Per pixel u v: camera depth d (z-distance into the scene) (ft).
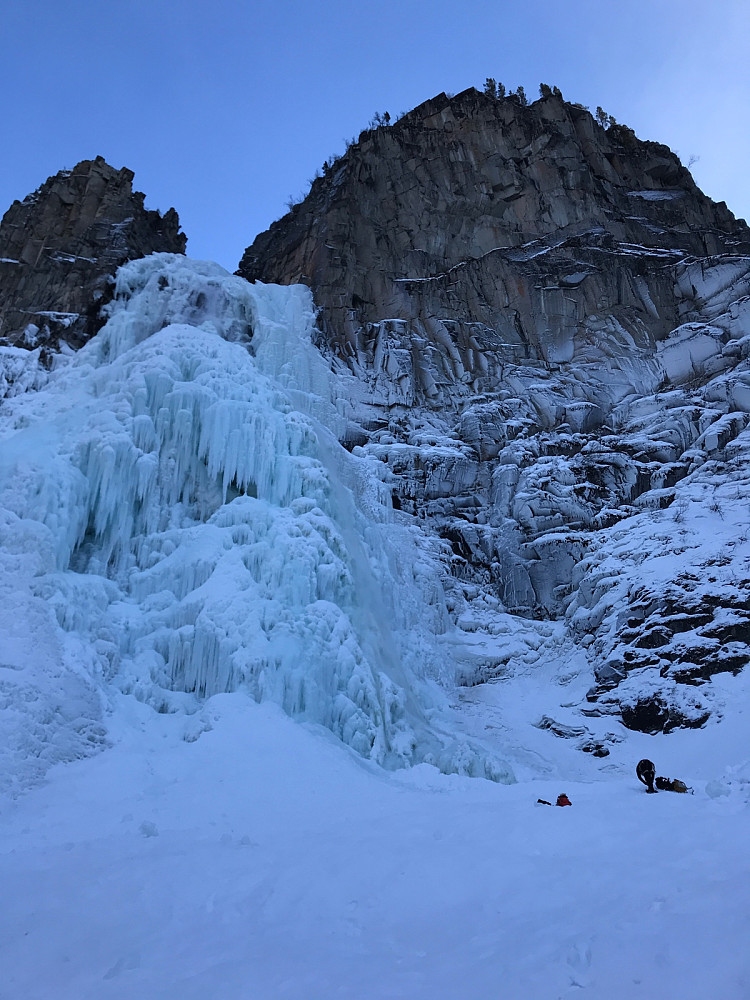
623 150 165.99
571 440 115.75
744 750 62.18
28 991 17.29
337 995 15.19
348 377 121.49
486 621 96.53
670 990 13.42
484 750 64.64
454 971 15.76
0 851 32.40
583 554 98.99
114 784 43.19
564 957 15.42
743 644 74.69
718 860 20.25
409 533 100.48
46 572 56.18
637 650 79.25
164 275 97.60
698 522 91.56
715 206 164.25
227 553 63.67
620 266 135.74
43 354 97.04
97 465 65.16
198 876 25.50
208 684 56.54
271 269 150.71
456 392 124.57
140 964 18.51
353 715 58.13
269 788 43.47
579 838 24.68
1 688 46.93
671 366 125.90
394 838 27.66
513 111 158.81
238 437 71.36
